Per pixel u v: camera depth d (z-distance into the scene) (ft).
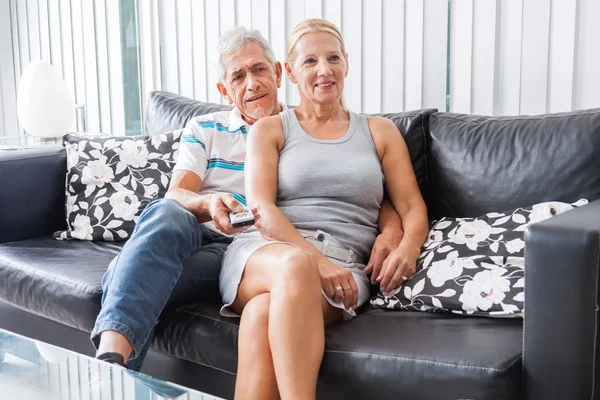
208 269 5.90
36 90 10.19
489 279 5.11
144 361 6.04
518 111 7.23
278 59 8.90
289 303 4.68
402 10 7.77
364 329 5.00
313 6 8.46
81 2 11.23
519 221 5.53
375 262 5.75
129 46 10.56
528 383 4.29
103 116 11.23
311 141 6.15
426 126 6.64
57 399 3.87
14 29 12.57
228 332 5.22
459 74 7.52
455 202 6.28
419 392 4.35
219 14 9.37
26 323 6.92
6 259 6.66
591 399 4.12
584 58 6.82
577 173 5.70
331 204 6.01
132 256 5.40
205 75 9.64
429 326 4.93
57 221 7.81
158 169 7.62
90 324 5.86
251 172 6.05
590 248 4.01
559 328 4.15
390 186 6.28
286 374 4.54
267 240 5.64
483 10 7.27
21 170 7.51
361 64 8.16
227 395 5.46
